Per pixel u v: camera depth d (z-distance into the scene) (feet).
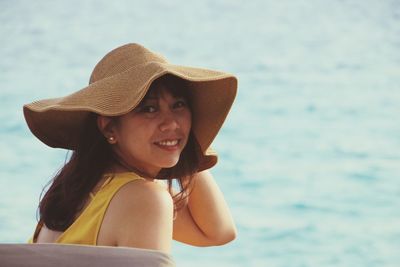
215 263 34.40
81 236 8.11
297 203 44.01
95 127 8.66
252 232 39.19
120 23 100.17
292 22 99.86
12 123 59.52
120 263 6.88
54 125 8.86
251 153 53.88
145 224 7.88
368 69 77.56
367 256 35.73
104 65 8.78
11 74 75.61
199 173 9.77
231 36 92.79
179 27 97.91
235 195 45.70
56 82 72.43
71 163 8.71
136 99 7.92
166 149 8.45
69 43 89.20
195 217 9.82
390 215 41.78
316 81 73.36
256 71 77.25
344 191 46.01
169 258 6.98
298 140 56.70
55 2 113.19
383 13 103.09
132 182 8.14
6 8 108.88
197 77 8.29
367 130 58.70
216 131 9.25
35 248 6.95
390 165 50.57
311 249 36.81
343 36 91.76
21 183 45.39
